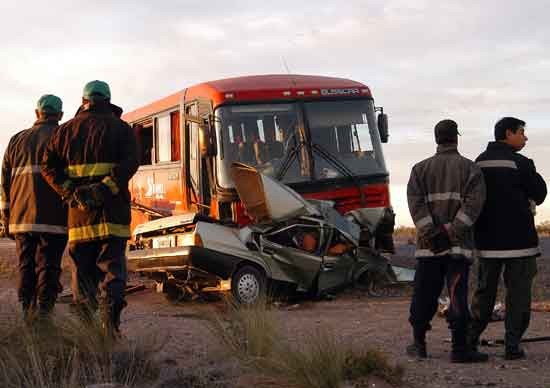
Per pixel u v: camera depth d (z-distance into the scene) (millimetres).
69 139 6566
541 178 7117
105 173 6520
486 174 7121
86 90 6734
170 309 11398
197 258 11383
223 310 10398
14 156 7465
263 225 12070
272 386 5488
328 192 13766
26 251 7484
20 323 6227
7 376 5102
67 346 5766
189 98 14711
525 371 6312
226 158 13320
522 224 6992
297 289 12078
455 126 7039
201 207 14086
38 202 7324
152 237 12812
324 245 12289
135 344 5906
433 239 6816
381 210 13258
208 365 6035
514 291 6977
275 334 6391
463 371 6297
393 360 6836
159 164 16578
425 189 6996
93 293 6477
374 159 14266
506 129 7191
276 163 13594
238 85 13883
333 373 5578
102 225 6430
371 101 14586
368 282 12828
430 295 6988
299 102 13984
